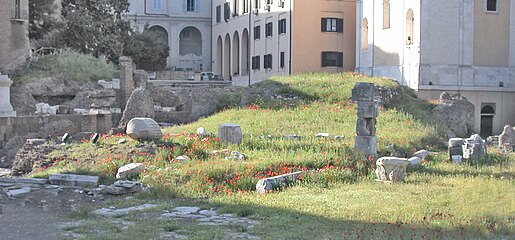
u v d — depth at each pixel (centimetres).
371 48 5872
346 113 3978
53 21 5828
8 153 3703
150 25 9662
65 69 5056
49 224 1667
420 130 3638
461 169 2684
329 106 4188
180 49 9944
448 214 1723
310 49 6612
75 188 2261
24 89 4744
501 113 5322
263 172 2381
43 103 4662
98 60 5350
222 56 9094
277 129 3531
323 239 1459
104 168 2467
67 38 5875
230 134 2997
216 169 2330
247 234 1541
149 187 2191
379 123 3738
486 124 5306
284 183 2247
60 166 2634
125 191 2166
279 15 6912
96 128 4200
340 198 1988
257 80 7581
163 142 2828
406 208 1806
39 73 4975
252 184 2247
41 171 2589
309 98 4441
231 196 2052
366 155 2722
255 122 3741
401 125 3703
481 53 5269
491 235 1490
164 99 5269
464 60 5206
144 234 1524
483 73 5269
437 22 5141
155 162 2547
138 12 9600
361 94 2758
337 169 2448
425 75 5119
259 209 1827
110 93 4931
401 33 5369
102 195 2159
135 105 4288
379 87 4384
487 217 1681
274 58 7056
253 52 7719
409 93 4894
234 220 1714
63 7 6166
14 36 5291
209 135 3141
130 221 1703
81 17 5947
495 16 5291
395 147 3109
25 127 3903
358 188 2191
